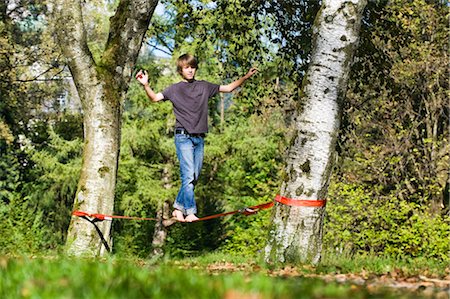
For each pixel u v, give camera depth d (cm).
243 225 3122
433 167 2266
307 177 946
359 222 1900
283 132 3169
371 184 2214
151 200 3100
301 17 1498
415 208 1888
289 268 820
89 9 3047
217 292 412
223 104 3588
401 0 2142
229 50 1633
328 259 1141
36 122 3381
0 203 2350
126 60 1189
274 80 1669
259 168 3088
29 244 1855
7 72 2912
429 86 2325
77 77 1164
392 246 1805
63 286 432
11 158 3141
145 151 3162
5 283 459
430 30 2348
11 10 2998
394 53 2270
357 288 505
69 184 3150
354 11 943
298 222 947
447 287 568
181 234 3216
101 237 1148
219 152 3139
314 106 947
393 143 2269
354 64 1508
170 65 3086
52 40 2903
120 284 430
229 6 1571
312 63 955
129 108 3231
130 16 1188
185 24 1652
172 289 421
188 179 883
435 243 1741
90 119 1166
